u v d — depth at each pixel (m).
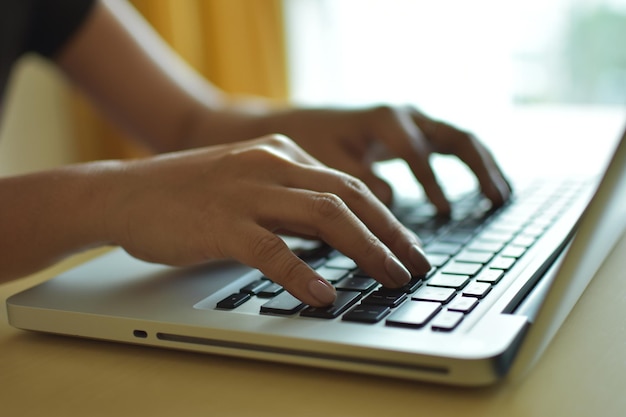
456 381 0.32
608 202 0.37
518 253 0.50
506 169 0.87
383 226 0.46
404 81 2.10
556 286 0.34
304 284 0.40
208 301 0.42
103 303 0.43
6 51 0.93
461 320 0.37
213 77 1.86
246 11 1.83
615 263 0.53
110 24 1.01
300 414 0.32
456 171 0.91
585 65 2.02
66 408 0.34
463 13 2.02
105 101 1.02
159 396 0.35
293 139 0.82
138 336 0.40
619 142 0.36
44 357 0.41
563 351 0.38
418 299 0.40
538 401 0.32
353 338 0.35
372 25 2.09
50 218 0.50
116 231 0.48
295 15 1.96
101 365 0.39
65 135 1.81
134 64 1.01
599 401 0.32
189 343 0.39
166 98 1.00
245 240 0.43
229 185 0.47
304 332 0.36
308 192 0.45
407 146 0.71
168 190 0.48
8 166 1.66
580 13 1.99
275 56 1.87
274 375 0.37
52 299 0.45
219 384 0.36
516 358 0.33
